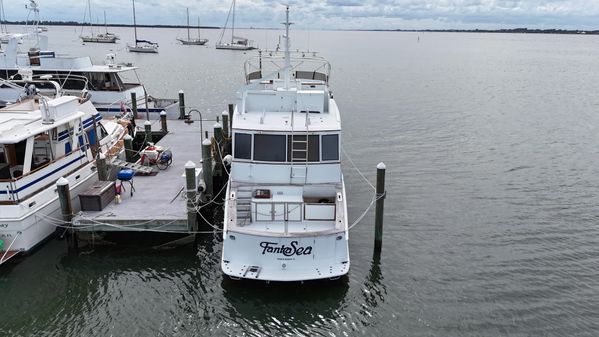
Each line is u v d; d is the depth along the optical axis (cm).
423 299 1327
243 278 1298
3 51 2614
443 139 2969
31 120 1565
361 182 2189
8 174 1490
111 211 1500
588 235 1697
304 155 1444
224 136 2392
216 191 2023
